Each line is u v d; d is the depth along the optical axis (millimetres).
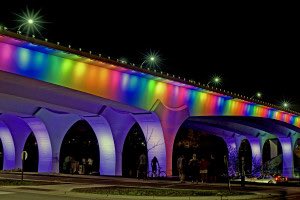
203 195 20516
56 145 47875
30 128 51094
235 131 80875
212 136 85750
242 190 24984
